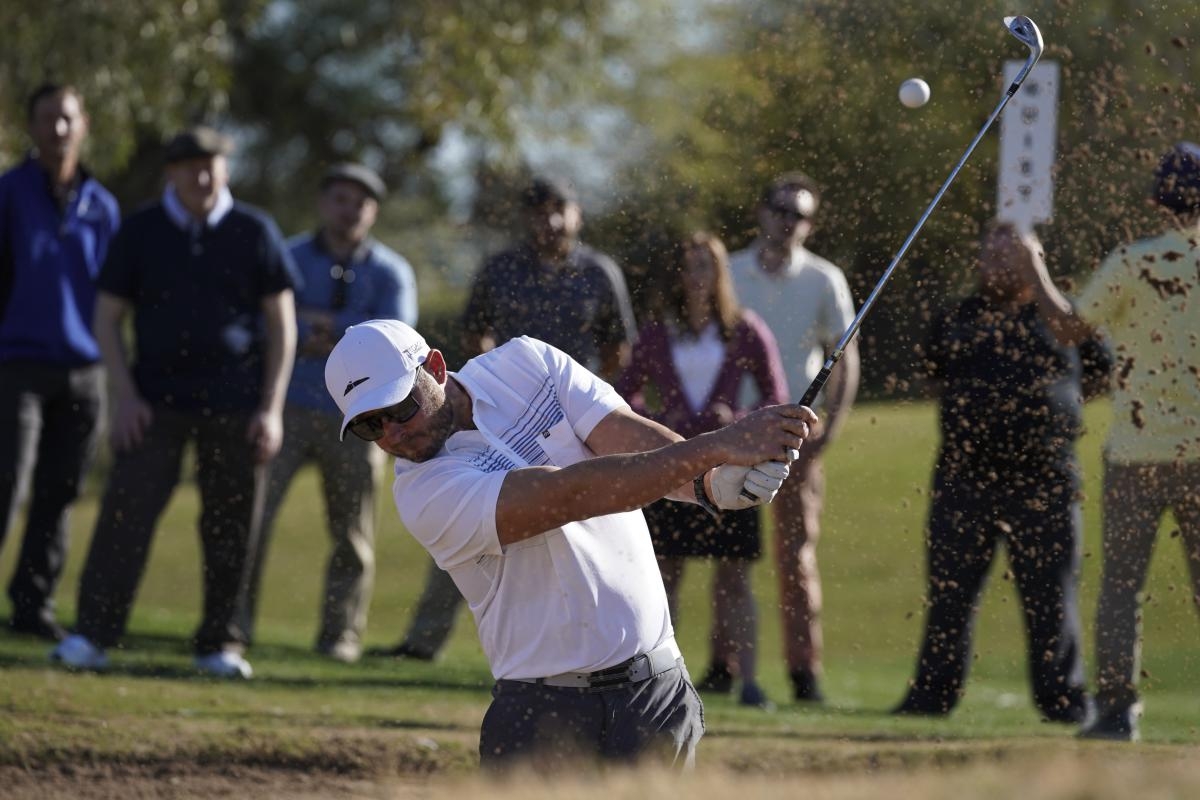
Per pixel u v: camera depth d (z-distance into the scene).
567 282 18.06
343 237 21.72
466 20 38.41
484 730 9.91
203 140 18.69
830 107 19.05
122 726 14.69
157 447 18.97
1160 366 15.35
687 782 9.77
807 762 13.38
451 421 9.91
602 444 10.14
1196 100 16.52
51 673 17.39
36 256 19.81
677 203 19.83
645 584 9.88
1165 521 16.39
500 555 9.63
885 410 18.27
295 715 15.62
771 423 9.44
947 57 18.50
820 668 18.94
